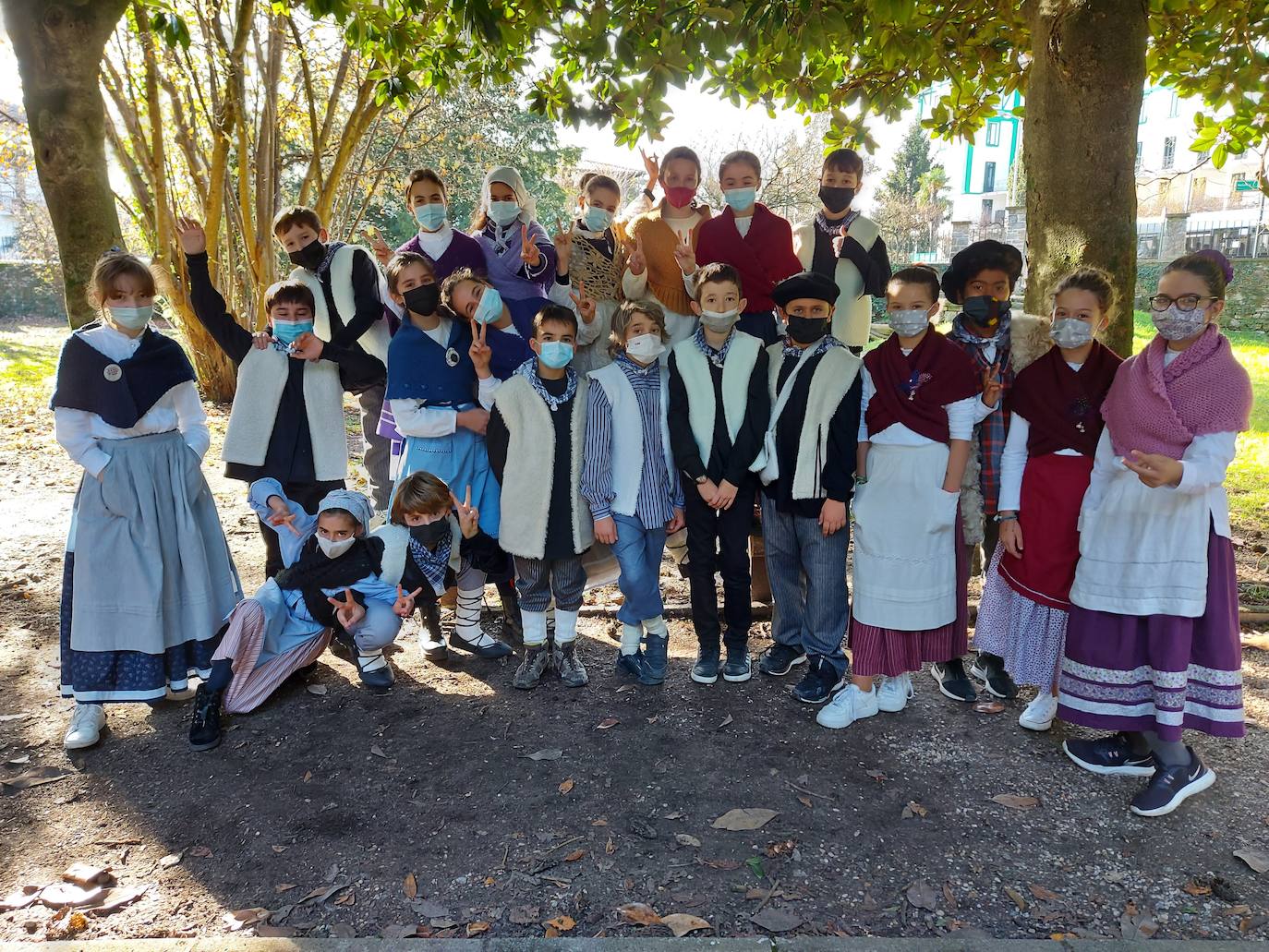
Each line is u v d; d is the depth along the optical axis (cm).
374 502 451
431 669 384
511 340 378
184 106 1093
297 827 271
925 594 323
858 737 325
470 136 1861
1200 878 246
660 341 348
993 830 268
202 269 370
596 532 346
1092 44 411
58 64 423
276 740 324
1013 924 229
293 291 369
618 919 231
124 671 321
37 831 268
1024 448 315
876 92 635
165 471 325
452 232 400
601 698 357
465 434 373
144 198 1046
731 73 553
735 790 290
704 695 359
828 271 411
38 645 404
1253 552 535
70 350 309
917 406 316
